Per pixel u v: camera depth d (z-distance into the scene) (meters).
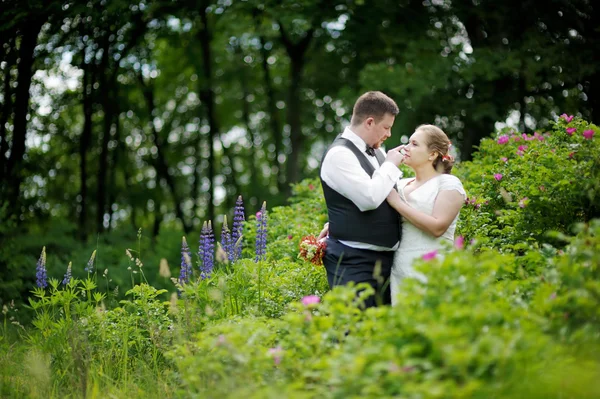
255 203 17.66
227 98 18.08
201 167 19.59
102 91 13.67
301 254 4.48
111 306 5.72
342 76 14.86
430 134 4.30
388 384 2.75
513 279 3.91
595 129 5.05
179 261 10.83
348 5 12.70
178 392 3.74
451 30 12.80
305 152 19.50
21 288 8.87
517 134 6.59
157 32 14.60
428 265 3.05
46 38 12.09
